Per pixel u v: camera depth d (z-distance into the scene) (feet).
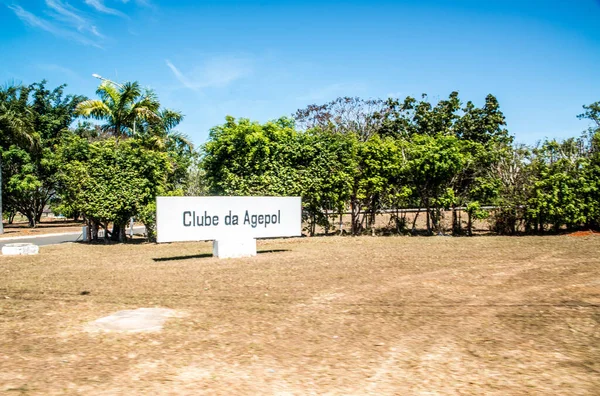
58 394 14.08
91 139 128.47
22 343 19.43
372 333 20.62
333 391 14.33
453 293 29.01
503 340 19.36
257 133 69.56
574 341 19.08
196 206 48.24
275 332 20.89
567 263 41.11
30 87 136.15
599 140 78.33
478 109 148.66
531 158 77.36
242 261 45.98
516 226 75.77
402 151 79.20
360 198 76.38
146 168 68.13
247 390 14.42
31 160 124.57
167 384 14.89
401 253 50.47
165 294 29.66
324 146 74.38
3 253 54.80
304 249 56.75
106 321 22.91
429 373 15.78
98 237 80.12
